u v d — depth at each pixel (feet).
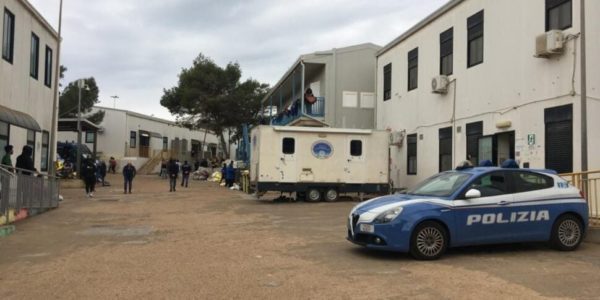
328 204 65.98
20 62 72.84
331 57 95.86
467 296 22.07
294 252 32.09
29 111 77.87
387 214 29.78
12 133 71.41
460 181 31.78
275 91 126.21
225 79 169.37
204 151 234.79
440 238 29.96
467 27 62.49
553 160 47.34
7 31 68.03
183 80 171.53
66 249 33.17
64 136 183.73
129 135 188.85
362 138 70.23
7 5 67.15
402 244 29.43
